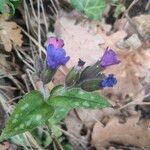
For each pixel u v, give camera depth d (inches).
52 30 10.0
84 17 10.2
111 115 9.3
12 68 9.3
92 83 7.4
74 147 9.0
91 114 9.3
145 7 10.7
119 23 10.4
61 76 9.4
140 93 9.7
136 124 9.3
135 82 9.7
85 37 9.9
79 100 7.6
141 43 10.2
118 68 9.8
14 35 9.4
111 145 9.1
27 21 9.8
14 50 9.4
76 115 9.2
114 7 10.5
